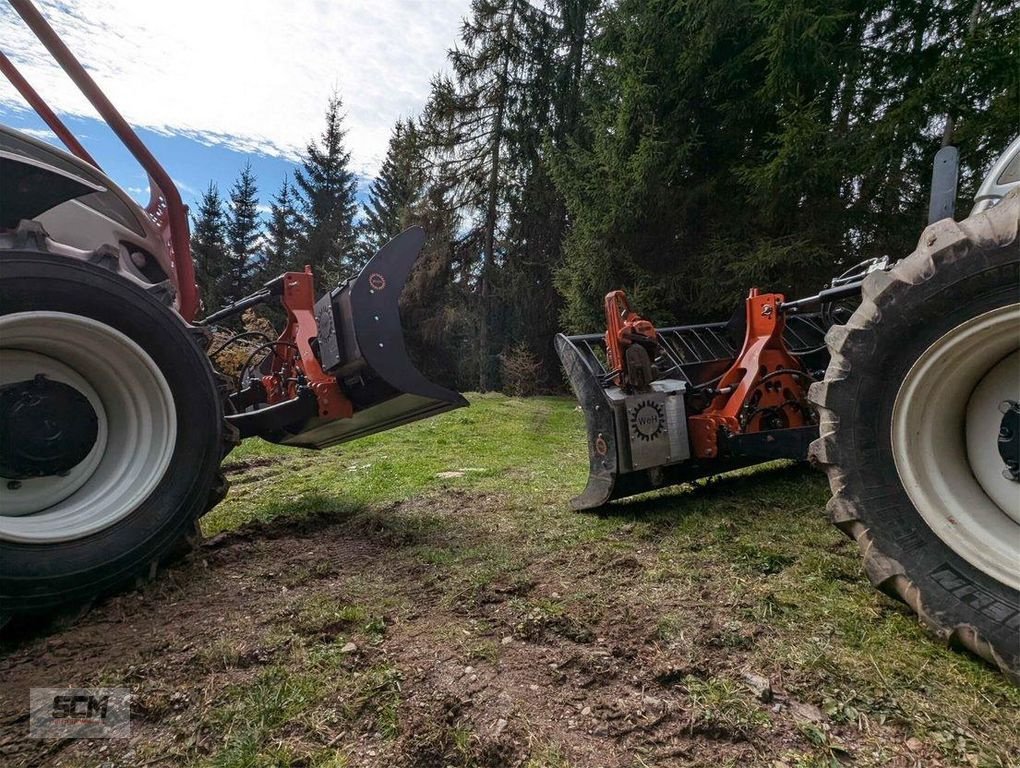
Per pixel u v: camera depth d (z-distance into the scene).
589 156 10.53
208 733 1.15
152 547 1.81
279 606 1.74
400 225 18.00
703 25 8.41
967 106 6.71
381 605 1.75
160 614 1.69
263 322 10.77
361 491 3.37
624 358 2.65
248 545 2.36
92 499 1.76
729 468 2.94
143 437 1.87
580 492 3.24
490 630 1.59
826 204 7.66
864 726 1.14
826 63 7.25
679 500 2.90
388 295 2.39
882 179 7.61
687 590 1.81
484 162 17.11
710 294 8.61
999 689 1.23
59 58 1.85
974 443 1.47
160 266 2.33
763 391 2.76
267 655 1.44
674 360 3.13
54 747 1.12
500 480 3.61
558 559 2.14
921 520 1.44
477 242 17.45
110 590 1.75
